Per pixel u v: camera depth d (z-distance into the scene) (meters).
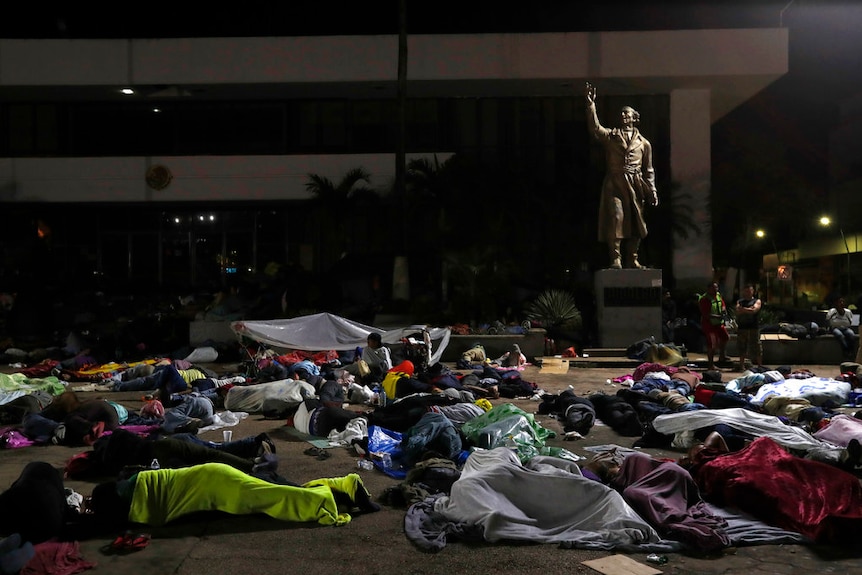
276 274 25.20
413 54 27.83
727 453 6.25
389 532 5.21
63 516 5.23
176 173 29.27
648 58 27.55
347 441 8.12
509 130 30.08
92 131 30.52
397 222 24.39
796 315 23.59
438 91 29.36
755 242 31.94
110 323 24.89
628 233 18.70
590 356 17.73
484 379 12.70
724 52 27.38
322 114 30.47
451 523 5.18
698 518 5.14
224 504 5.45
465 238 25.67
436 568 4.55
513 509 5.27
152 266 31.73
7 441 8.12
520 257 27.31
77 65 28.02
